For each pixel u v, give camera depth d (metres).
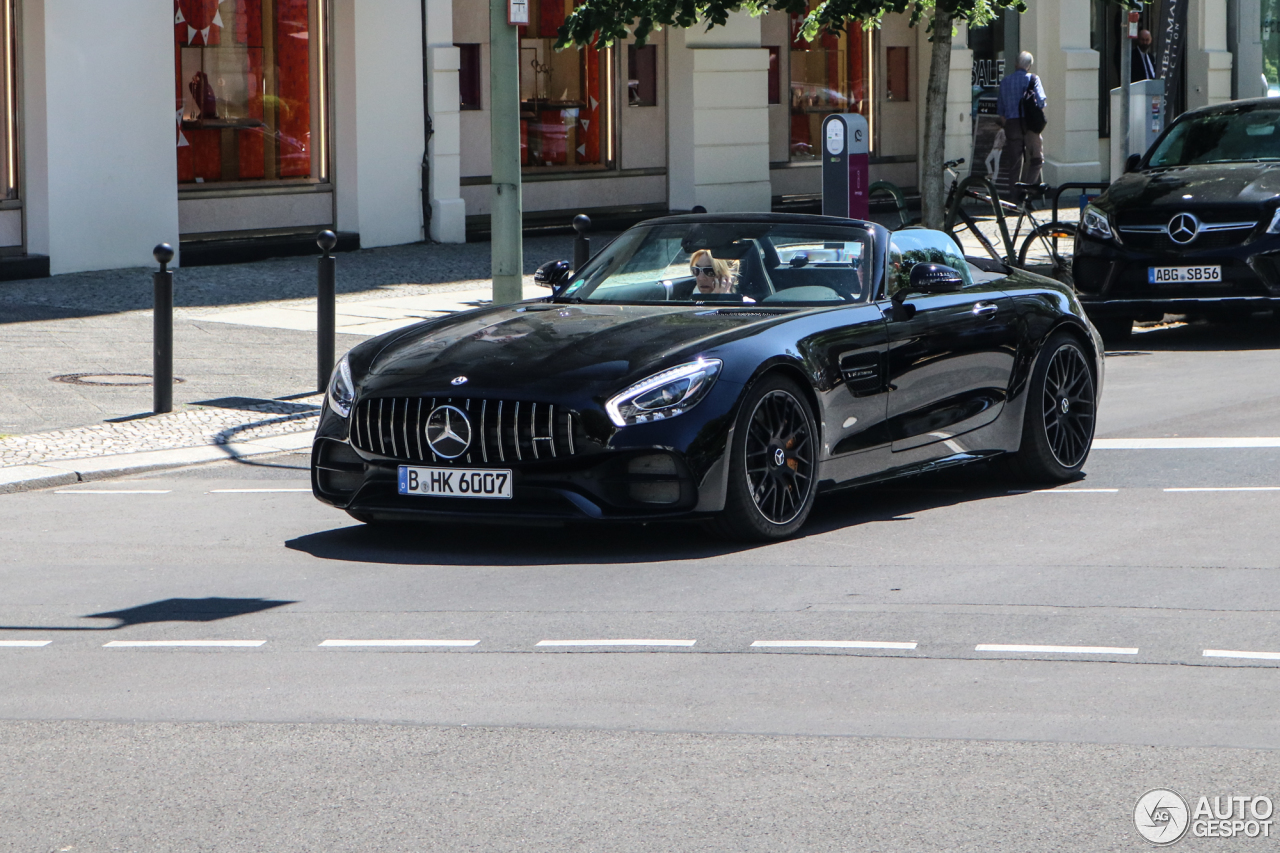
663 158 28.55
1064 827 5.08
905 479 11.14
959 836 5.02
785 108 30.64
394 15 24.66
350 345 16.86
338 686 6.70
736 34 28.80
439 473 8.85
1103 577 8.27
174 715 6.36
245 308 19.28
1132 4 22.05
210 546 9.52
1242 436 12.41
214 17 23.11
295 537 9.76
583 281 10.53
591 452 8.61
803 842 4.98
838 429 9.51
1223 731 5.94
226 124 23.30
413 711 6.34
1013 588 8.08
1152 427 12.96
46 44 21.05
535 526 9.85
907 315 10.05
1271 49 39.34
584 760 5.74
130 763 5.81
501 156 15.12
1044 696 6.38
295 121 24.08
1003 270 11.50
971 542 9.20
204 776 5.66
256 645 7.36
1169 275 17.64
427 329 9.84
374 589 8.39
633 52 27.95
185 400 14.21
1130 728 5.98
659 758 5.75
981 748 5.80
